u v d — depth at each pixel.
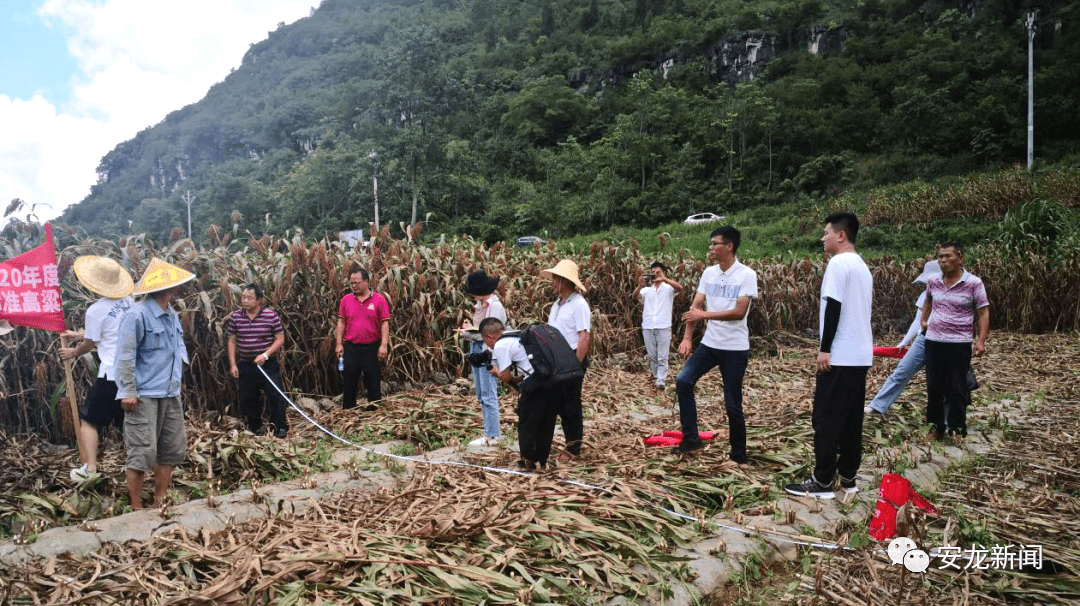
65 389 5.57
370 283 7.48
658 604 2.89
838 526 3.74
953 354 5.44
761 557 3.41
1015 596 2.99
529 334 4.52
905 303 14.99
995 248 14.03
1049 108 47.59
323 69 158.25
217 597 2.72
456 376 8.31
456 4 169.25
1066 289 12.55
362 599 2.68
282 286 7.36
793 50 75.38
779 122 58.53
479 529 3.34
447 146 56.59
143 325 3.93
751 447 5.06
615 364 10.01
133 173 160.88
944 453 5.06
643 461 4.66
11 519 3.87
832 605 2.96
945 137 51.00
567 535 3.27
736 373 4.71
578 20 111.50
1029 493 4.25
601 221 53.72
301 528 3.41
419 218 48.28
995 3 67.44
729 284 4.72
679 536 3.47
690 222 45.44
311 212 55.03
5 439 5.60
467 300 8.47
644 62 85.56
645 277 10.59
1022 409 6.49
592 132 76.81
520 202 57.53
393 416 6.52
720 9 89.44
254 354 5.97
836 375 4.05
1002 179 26.39
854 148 56.12
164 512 3.75
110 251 6.80
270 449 5.05
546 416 4.58
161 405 4.08
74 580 2.94
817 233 30.78
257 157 129.38
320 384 7.63
